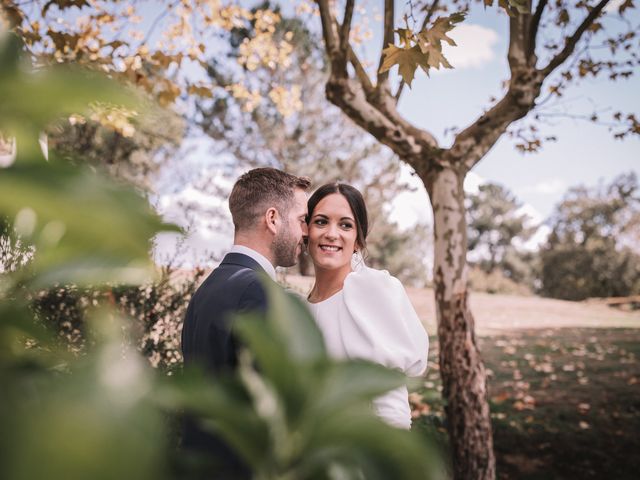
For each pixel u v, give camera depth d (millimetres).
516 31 4332
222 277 1897
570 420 6816
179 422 1629
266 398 251
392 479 235
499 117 4359
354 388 250
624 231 35094
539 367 9188
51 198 161
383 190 19031
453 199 4438
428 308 14344
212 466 278
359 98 4477
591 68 5242
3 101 159
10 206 163
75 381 163
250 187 2104
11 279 202
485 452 4340
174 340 3598
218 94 17750
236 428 239
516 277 48812
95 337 203
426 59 2676
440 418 5184
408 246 34125
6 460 142
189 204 17047
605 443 6230
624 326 13242
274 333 253
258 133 18734
